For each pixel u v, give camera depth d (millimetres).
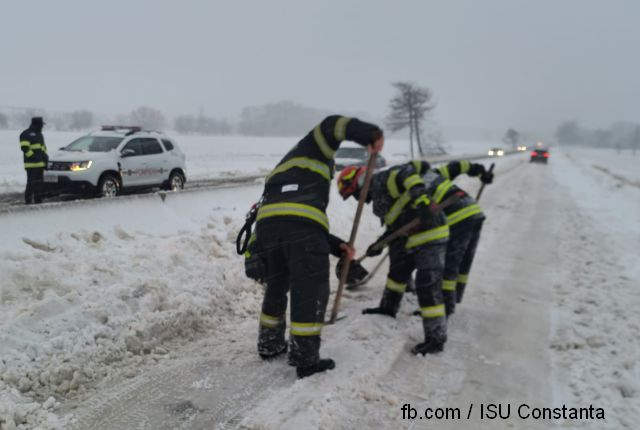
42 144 10328
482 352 4379
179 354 4066
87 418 3109
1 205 10484
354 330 4535
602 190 20047
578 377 3945
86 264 4684
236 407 3299
